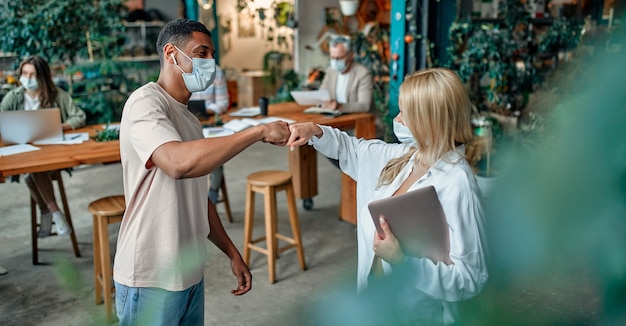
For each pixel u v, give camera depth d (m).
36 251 3.34
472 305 1.29
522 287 2.47
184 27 1.49
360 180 1.63
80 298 2.90
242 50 9.52
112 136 3.11
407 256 1.32
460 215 1.32
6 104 3.45
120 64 5.48
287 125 1.48
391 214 1.29
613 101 1.32
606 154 1.38
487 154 3.92
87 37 5.12
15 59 5.26
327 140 1.61
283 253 3.49
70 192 4.86
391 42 4.56
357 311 0.96
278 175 3.18
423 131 1.39
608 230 1.38
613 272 0.96
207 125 3.52
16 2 4.75
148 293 1.48
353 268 3.23
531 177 3.04
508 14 4.45
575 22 4.22
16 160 2.63
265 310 2.76
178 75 1.50
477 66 4.44
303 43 7.92
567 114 1.43
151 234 1.46
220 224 1.77
